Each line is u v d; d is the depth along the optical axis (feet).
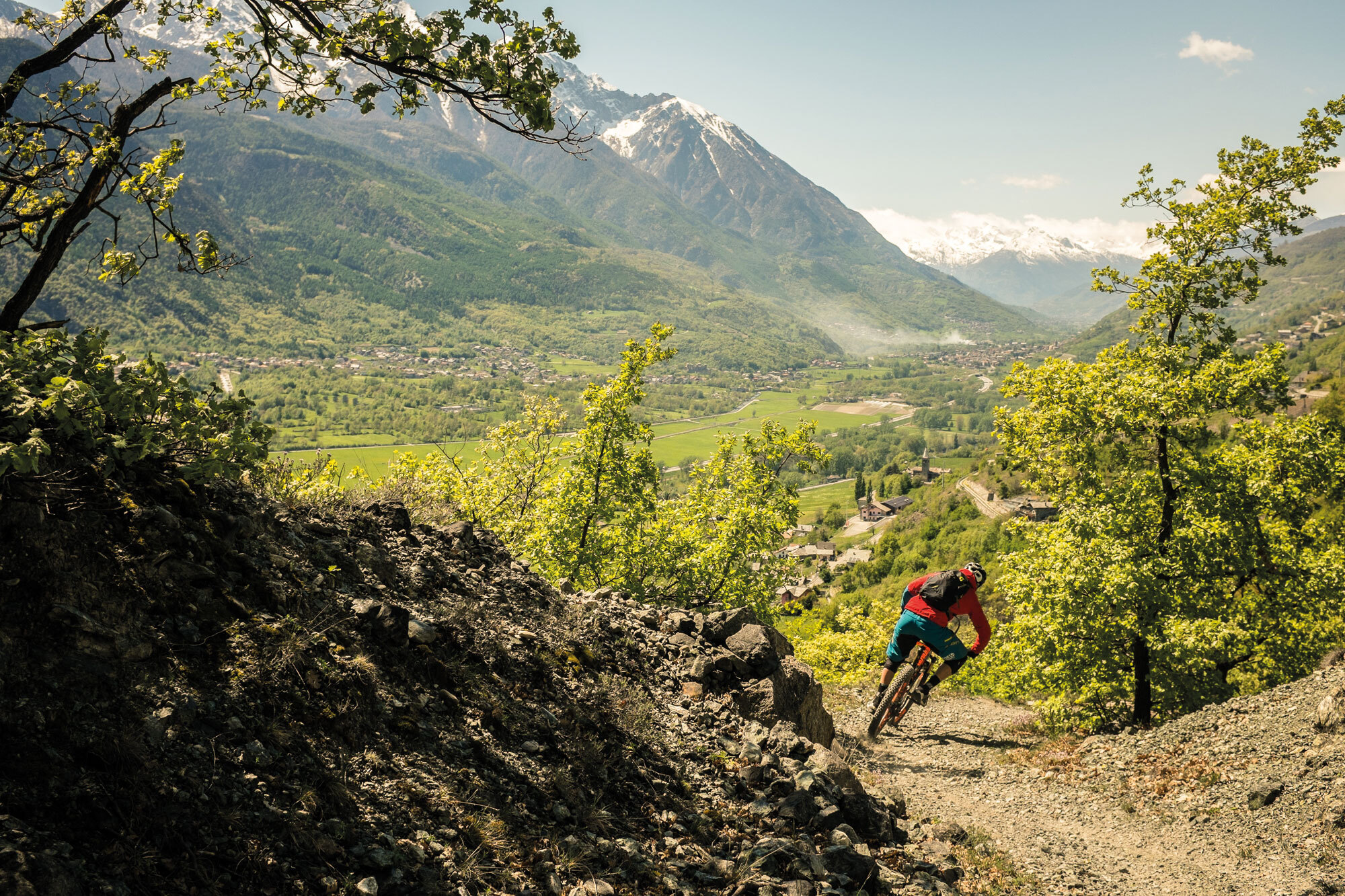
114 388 12.94
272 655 12.35
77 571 10.91
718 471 68.33
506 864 12.08
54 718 9.37
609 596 28.86
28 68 16.75
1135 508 51.90
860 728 55.31
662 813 16.02
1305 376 445.78
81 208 16.39
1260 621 52.37
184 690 10.94
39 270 15.38
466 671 16.44
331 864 10.19
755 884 14.07
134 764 9.49
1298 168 48.80
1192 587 50.75
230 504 15.29
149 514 12.51
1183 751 36.96
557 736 16.57
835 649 84.02
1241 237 50.14
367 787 11.84
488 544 24.95
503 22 16.80
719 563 61.98
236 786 10.26
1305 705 34.60
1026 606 55.16
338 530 18.49
